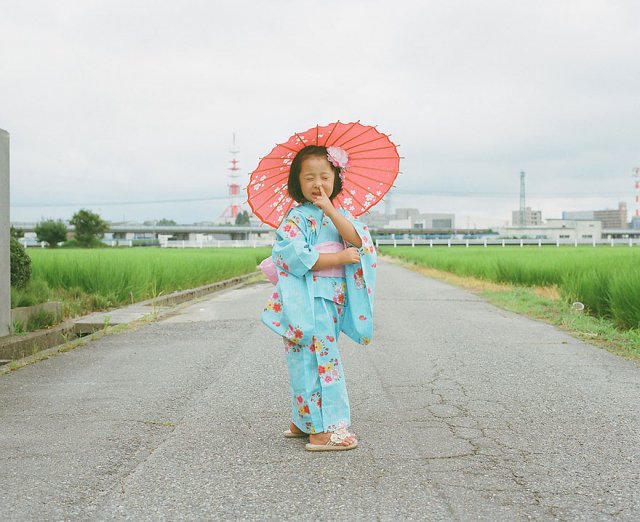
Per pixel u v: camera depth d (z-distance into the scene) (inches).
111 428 154.9
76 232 2888.8
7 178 278.1
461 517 102.4
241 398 186.7
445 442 143.0
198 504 108.6
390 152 146.9
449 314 414.6
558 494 112.0
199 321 379.2
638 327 324.8
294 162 144.3
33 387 203.6
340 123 136.8
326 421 136.9
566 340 301.7
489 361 246.1
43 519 102.7
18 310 301.7
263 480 119.8
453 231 5590.6
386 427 155.5
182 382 209.2
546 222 6013.8
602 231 5280.5
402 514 103.7
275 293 138.9
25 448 139.5
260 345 284.5
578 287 451.2
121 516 103.8
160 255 818.8
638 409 172.1
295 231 139.2
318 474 122.8
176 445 141.9
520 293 561.6
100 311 426.9
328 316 138.2
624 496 110.9
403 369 230.1
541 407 174.7
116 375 222.1
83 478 121.0
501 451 136.3
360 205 154.7
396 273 1031.0
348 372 224.7
